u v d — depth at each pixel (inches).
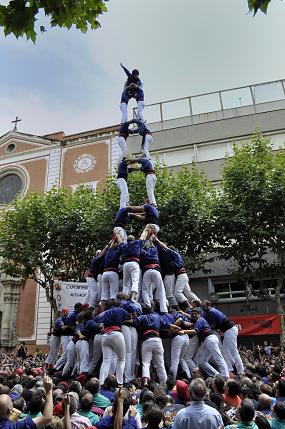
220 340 390.6
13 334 1058.1
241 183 730.8
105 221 773.3
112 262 418.3
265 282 931.3
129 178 805.2
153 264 405.4
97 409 221.8
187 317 383.9
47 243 818.8
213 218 756.0
